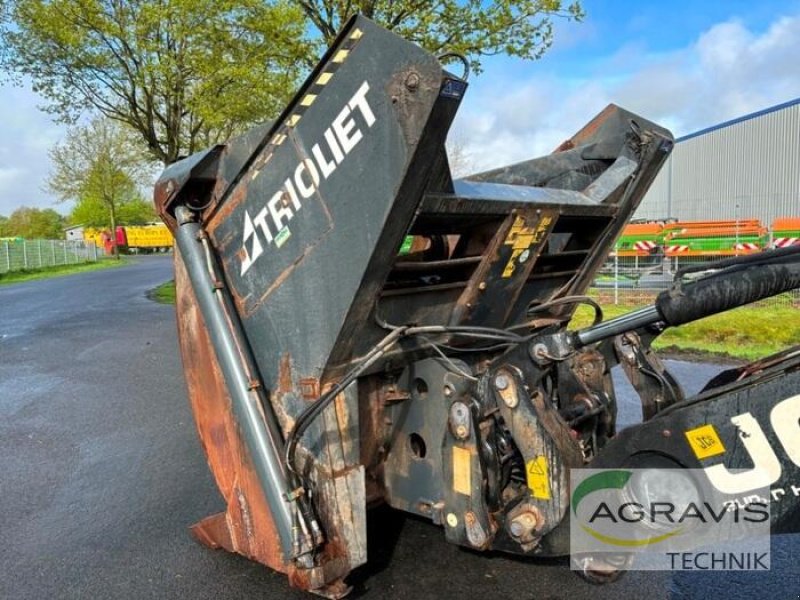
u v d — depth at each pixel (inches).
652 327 100.1
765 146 865.5
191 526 129.2
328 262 80.9
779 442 64.1
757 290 69.6
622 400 200.4
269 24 416.2
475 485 81.2
